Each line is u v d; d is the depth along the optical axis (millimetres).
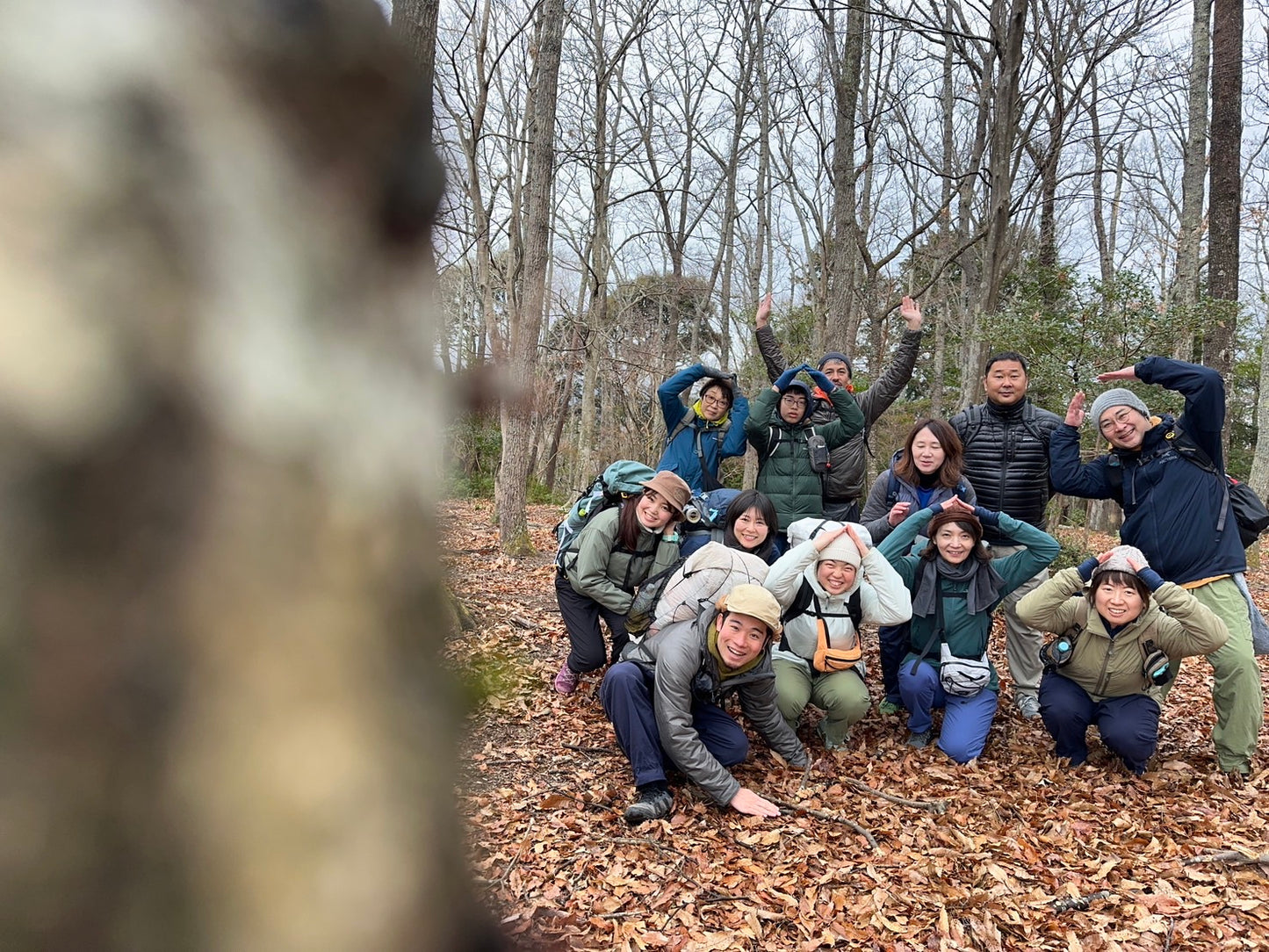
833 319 9258
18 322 138
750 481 13977
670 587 4070
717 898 3102
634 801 3764
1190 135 11273
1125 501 4340
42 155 156
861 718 4336
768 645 3812
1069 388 8391
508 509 8898
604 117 15953
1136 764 4145
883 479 5016
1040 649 4680
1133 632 4055
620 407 19641
